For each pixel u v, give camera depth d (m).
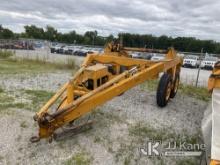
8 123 5.29
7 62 15.56
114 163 4.23
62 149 4.49
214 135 2.53
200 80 14.66
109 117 6.04
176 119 6.32
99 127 5.44
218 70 4.59
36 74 10.84
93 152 4.48
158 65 6.36
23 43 42.88
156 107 7.13
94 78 5.53
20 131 5.00
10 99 6.83
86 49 37.06
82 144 4.70
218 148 2.36
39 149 4.45
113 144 4.80
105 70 6.05
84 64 6.54
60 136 4.54
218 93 3.85
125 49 8.56
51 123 4.01
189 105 7.64
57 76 10.62
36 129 5.11
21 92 7.62
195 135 5.41
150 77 6.12
